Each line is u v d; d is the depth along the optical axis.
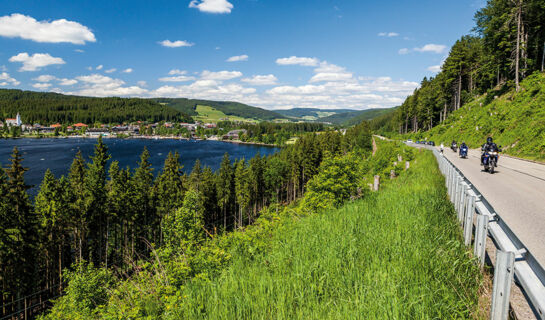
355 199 12.77
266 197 80.25
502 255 2.62
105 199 41.22
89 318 6.04
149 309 4.29
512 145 28.69
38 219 34.72
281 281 4.06
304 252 5.08
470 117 50.44
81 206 38.72
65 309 17.98
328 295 3.69
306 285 3.95
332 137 116.81
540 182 12.30
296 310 3.34
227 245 6.59
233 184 67.19
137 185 48.25
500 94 48.28
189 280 5.27
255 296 3.82
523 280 2.64
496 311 2.66
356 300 3.26
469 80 76.00
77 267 19.22
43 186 39.25
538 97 32.25
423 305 3.01
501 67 53.53
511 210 7.42
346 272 4.09
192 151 167.75
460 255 4.47
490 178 13.40
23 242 31.66
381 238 5.23
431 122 86.56
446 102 76.81
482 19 58.78
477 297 3.44
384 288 3.40
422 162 23.88
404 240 4.99
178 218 19.53
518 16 45.88
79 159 47.38
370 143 96.19
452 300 3.24
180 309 3.92
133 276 5.50
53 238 36.62
